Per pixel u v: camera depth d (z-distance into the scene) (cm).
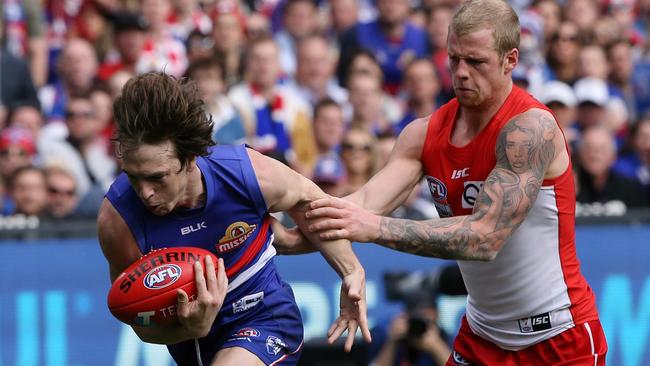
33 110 1314
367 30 1537
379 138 1277
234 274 661
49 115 1411
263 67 1331
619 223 1112
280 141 1323
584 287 700
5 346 1048
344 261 676
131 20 1429
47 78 1518
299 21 1577
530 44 1482
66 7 1570
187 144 594
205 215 634
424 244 631
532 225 671
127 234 631
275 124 1326
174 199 603
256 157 652
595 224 1109
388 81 1524
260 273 676
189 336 636
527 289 683
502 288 687
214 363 659
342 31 1614
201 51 1467
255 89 1338
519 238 671
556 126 655
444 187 678
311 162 1338
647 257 1111
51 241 1063
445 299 1053
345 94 1462
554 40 1508
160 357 1073
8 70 1362
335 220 639
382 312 1074
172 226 632
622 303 1105
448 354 998
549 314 687
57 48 1523
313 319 1084
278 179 650
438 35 1537
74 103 1259
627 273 1109
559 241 680
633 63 1568
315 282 1084
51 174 1159
